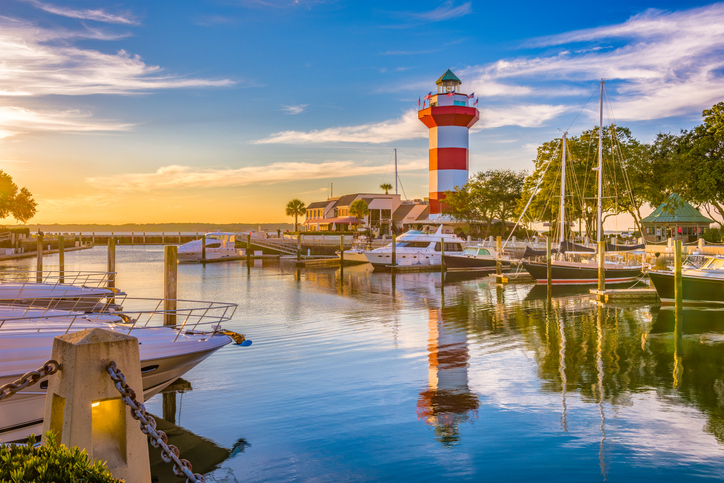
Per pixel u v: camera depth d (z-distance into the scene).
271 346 15.85
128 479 4.09
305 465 7.96
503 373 12.91
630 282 33.59
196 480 4.10
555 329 18.70
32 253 61.16
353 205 87.25
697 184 41.28
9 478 3.15
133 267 48.94
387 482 7.44
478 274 42.28
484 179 69.06
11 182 75.06
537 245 51.00
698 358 14.36
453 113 72.94
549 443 8.69
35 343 8.67
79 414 3.87
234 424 9.54
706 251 35.09
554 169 53.09
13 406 8.17
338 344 16.17
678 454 8.30
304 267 51.16
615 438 8.89
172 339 10.02
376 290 31.55
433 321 20.45
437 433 9.11
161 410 10.26
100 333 4.04
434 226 75.88
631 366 13.55
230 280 37.94
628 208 52.66
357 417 9.88
